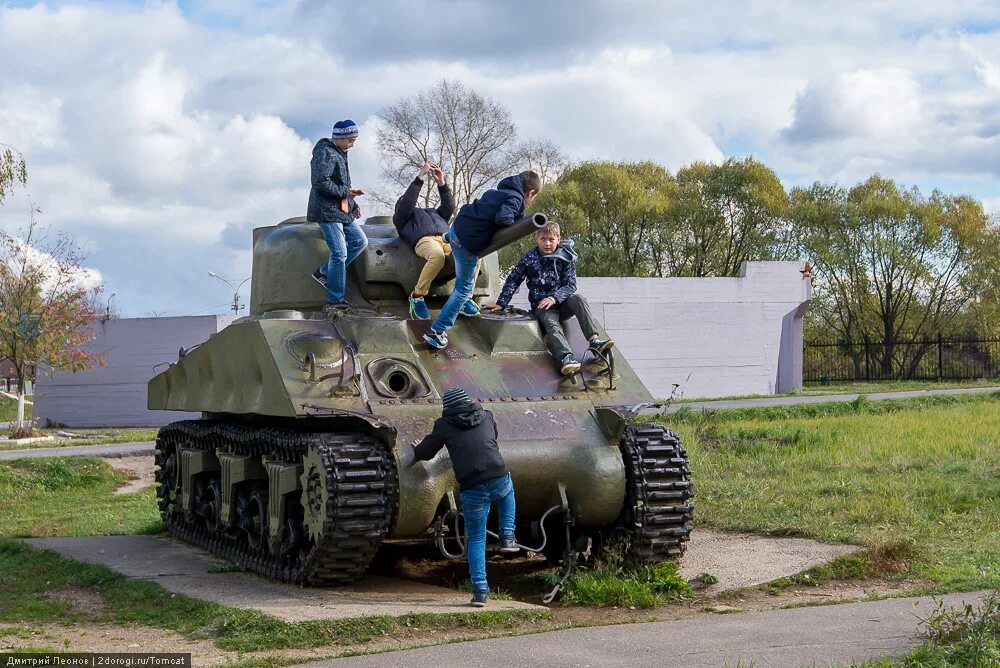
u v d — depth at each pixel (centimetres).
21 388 3131
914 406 2894
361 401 992
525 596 997
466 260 1066
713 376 3744
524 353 1107
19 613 891
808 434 2055
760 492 1452
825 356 5112
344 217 1144
